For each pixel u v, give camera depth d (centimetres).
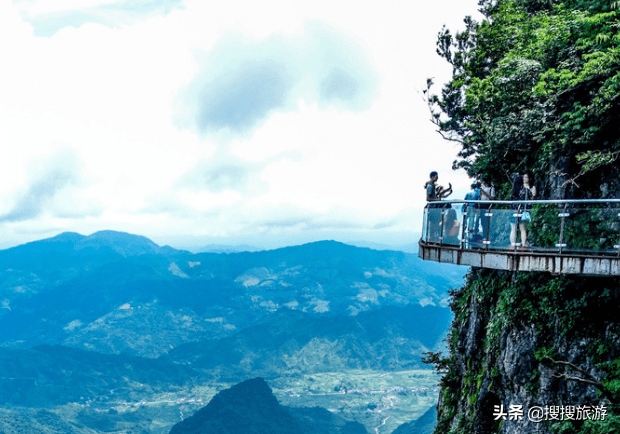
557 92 2403
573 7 2542
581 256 1742
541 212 1848
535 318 2111
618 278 1911
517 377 2130
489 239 1992
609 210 1709
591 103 2244
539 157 2523
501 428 2198
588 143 2223
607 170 2169
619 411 1814
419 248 2339
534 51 2672
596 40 2109
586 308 1978
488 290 2534
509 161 2775
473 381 2558
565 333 2009
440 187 2470
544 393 2036
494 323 2331
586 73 2156
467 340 2716
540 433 2012
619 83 2038
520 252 1884
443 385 3088
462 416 2577
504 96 2684
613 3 2133
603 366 1900
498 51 3291
